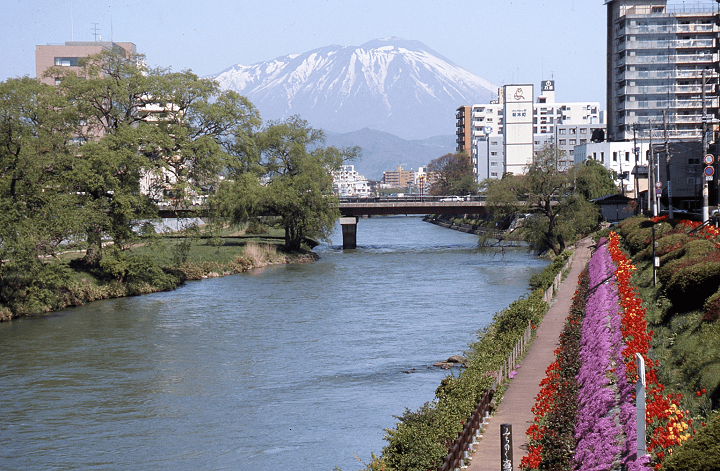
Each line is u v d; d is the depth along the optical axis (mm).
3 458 28359
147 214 70875
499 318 44188
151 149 69688
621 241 69062
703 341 24250
